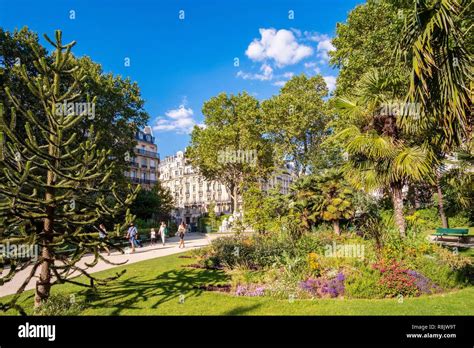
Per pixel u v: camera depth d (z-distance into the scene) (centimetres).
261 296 723
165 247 1995
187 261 1245
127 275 984
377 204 1762
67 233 634
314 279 768
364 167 995
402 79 842
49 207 604
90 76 2164
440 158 873
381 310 589
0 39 1795
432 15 454
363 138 916
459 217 2161
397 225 935
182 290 779
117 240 732
